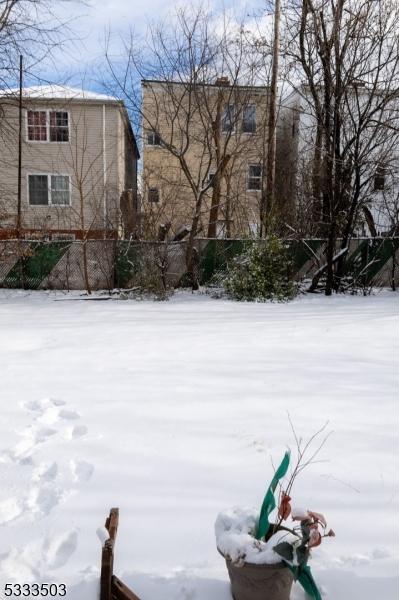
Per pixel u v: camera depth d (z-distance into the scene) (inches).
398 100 493.4
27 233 557.9
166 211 659.4
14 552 77.9
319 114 465.7
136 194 676.7
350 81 434.9
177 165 708.0
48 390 167.0
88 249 482.9
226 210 573.0
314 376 182.2
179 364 201.8
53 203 762.8
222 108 574.6
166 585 69.3
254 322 307.4
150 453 116.7
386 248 492.7
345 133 455.5
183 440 124.4
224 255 489.4
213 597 66.9
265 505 65.6
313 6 447.5
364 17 428.8
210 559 76.0
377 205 585.6
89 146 767.7
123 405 151.2
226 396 159.2
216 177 518.3
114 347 235.5
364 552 77.6
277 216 470.6
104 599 63.8
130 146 940.0
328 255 457.1
